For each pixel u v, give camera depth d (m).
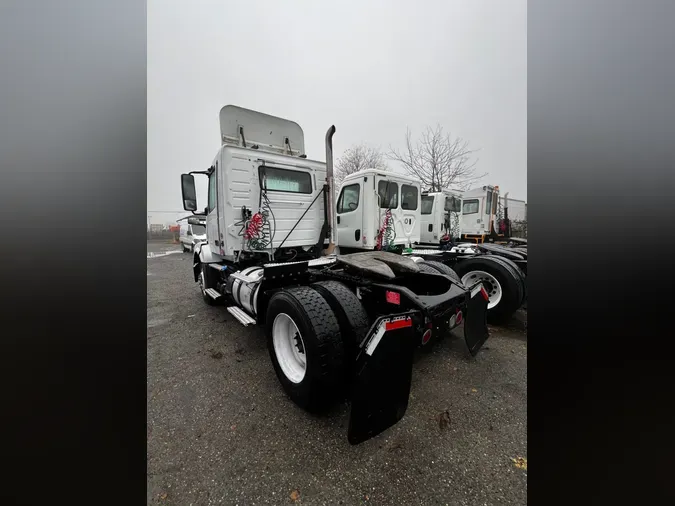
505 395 2.24
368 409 1.63
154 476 1.54
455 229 8.41
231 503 1.38
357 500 1.39
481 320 2.93
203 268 4.87
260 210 3.50
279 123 3.99
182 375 2.61
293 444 1.76
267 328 2.47
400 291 2.20
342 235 5.21
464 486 1.47
